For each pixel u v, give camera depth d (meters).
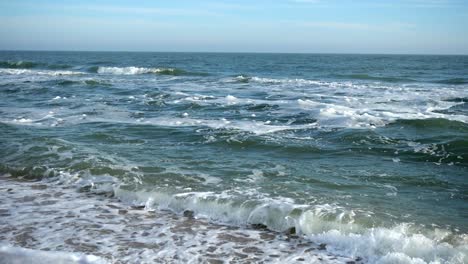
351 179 7.62
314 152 9.58
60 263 4.39
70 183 7.43
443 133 11.03
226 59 82.00
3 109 15.50
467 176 7.84
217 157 9.12
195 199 6.41
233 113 14.74
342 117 13.30
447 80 27.94
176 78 29.92
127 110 15.41
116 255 4.77
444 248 4.81
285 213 5.80
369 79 30.17
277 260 4.71
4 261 4.39
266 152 9.61
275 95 19.58
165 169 8.08
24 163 8.39
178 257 4.75
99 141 10.51
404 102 17.00
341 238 5.17
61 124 12.69
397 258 4.64
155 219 5.89
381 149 9.76
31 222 5.66
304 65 53.16
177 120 13.50
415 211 6.05
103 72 36.38
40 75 31.34
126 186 7.07
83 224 5.63
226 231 5.52
